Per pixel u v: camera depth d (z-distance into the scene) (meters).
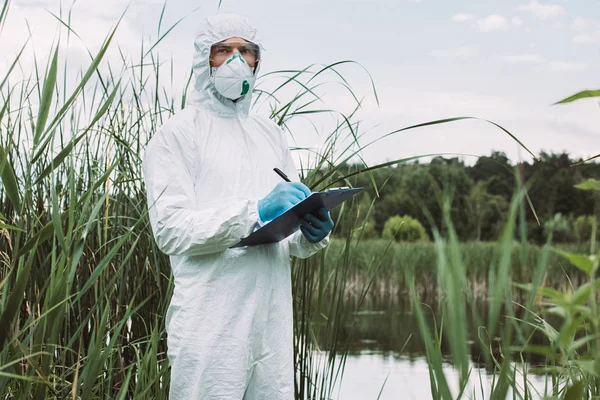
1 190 2.61
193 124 2.24
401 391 4.20
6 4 1.79
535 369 1.16
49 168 1.82
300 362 2.86
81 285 2.74
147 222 2.79
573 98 0.93
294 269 2.90
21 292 1.61
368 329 6.68
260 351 2.17
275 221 1.98
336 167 2.61
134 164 2.91
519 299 7.31
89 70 1.82
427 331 1.15
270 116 2.89
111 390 2.71
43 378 1.66
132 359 2.88
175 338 2.13
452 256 1.02
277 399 2.18
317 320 2.78
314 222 2.19
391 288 9.76
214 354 2.08
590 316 0.83
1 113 1.80
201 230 2.04
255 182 2.27
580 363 0.89
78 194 2.89
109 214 2.96
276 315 2.21
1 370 1.67
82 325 1.96
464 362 1.00
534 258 7.80
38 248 2.52
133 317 2.89
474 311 1.21
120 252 2.82
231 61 2.21
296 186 2.12
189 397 2.09
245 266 2.15
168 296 2.66
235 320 2.11
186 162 2.20
